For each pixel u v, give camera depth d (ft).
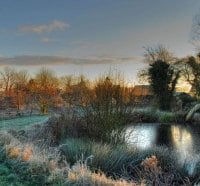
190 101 136.67
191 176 34.76
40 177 25.27
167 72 136.77
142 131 84.58
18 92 125.90
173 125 102.42
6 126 62.69
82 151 37.24
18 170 26.94
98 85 52.60
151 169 30.71
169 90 136.87
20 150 31.60
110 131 48.73
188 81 140.87
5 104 117.70
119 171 34.68
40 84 153.17
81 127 51.21
